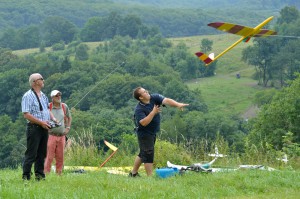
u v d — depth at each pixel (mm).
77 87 136250
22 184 14875
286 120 59906
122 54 181125
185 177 16422
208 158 24703
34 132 15641
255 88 192625
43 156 16031
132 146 27953
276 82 189625
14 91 139375
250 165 21188
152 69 166500
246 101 176750
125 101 128500
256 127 62719
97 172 19141
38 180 15781
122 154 25703
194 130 96062
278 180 15797
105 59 179375
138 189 14383
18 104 138625
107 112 115250
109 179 15836
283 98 62812
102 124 81688
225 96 184750
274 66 187750
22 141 84125
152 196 13562
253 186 15078
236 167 20719
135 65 167125
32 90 15914
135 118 17516
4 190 13461
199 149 25391
